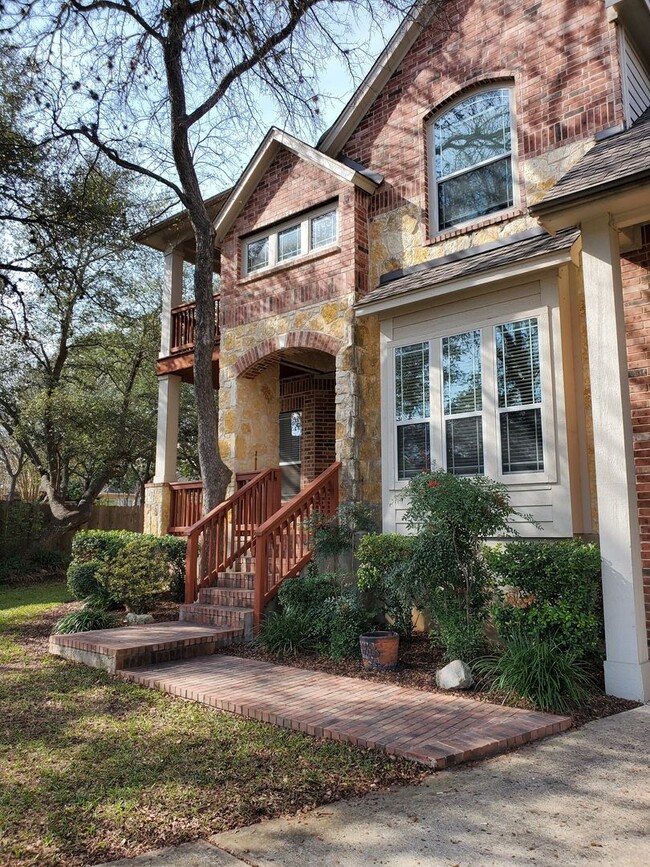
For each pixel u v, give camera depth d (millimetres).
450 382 7707
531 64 7910
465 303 7645
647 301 6473
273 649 7078
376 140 9562
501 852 2900
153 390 21391
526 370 7020
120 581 8852
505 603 5949
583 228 5770
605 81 7246
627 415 5539
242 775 3826
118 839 3096
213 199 12430
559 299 6801
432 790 3590
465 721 4613
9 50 10055
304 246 9969
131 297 19047
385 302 8148
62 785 3734
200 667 6516
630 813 3275
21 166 11836
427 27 8930
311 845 2990
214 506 9484
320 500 8586
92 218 12914
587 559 5520
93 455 18250
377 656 6215
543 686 5027
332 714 4824
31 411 16875
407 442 8102
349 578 7676
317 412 13070
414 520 6340
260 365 10609
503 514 6043
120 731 4695
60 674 6445
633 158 5426
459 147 8656
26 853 2986
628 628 5281
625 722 4707
